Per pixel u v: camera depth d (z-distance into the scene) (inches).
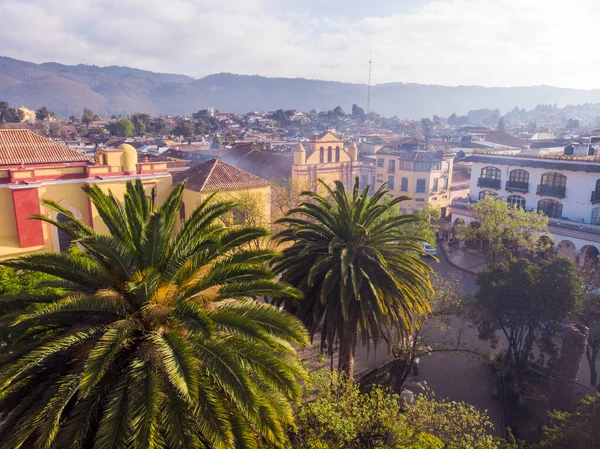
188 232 492.1
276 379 405.4
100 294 434.6
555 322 992.2
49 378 408.2
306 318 792.9
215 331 435.5
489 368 1099.9
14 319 422.0
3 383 349.4
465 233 1664.6
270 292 483.5
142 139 4955.7
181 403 381.1
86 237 427.2
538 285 974.4
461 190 2755.9
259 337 422.3
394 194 2561.5
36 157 1248.8
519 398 992.2
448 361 1139.9
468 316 1059.9
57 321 429.7
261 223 1311.5
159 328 418.0
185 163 2373.3
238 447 374.9
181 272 467.8
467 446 583.5
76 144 4023.1
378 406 617.6
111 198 526.6
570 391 896.3
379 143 3954.2
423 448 532.4
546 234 1583.4
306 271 783.7
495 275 1050.7
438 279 1188.5
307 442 528.7
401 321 821.2
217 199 1266.0
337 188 820.0
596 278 1149.1
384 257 784.9
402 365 1065.5
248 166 2377.0
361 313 750.5
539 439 866.1
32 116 7416.3
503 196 1930.4
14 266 446.9
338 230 802.8
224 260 513.3
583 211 1694.1
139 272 438.0
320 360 783.1
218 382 382.3
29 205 1056.8
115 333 387.2
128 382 384.2
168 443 368.2
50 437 338.3
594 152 2106.3
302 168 2135.8
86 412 372.8
